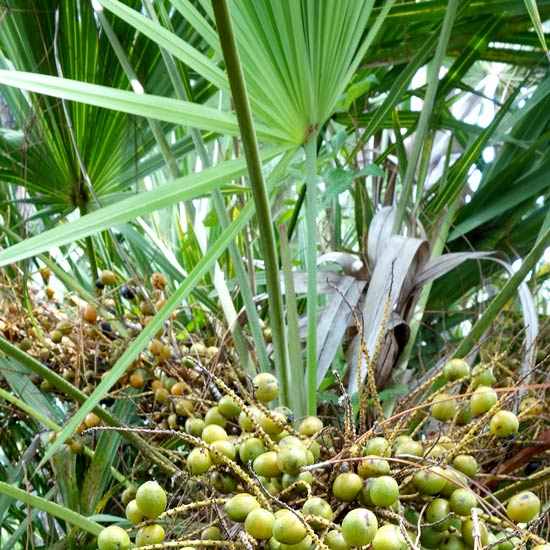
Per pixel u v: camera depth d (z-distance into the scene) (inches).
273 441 21.0
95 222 21.9
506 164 39.3
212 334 37.2
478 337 26.0
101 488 29.9
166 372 30.6
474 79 59.7
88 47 36.9
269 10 24.8
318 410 32.3
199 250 46.0
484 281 38.3
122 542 18.2
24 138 36.3
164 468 26.1
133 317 34.1
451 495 18.6
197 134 31.3
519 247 39.0
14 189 45.3
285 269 27.4
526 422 27.5
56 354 33.7
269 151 26.2
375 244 34.0
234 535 19.5
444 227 37.9
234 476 20.4
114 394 31.1
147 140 38.6
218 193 30.4
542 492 24.5
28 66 37.7
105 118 37.0
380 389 30.1
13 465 40.2
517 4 37.0
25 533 40.1
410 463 18.4
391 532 16.4
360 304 32.0
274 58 25.3
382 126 43.9
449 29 33.4
